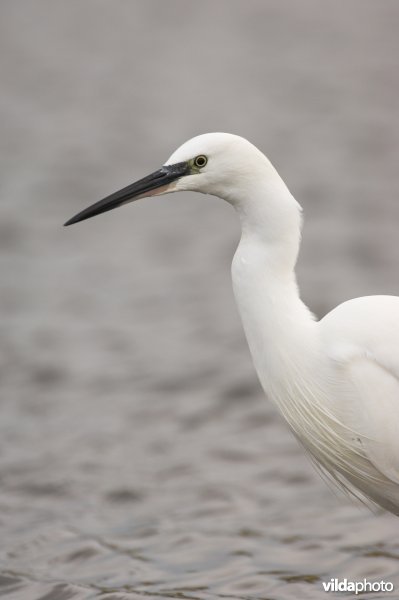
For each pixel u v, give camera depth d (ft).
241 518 31.55
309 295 52.90
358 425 23.21
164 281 56.75
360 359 22.90
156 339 48.47
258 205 22.90
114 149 85.15
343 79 107.96
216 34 128.26
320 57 116.88
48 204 71.72
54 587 26.55
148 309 52.54
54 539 30.09
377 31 128.16
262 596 25.75
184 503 32.89
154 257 61.00
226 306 52.70
